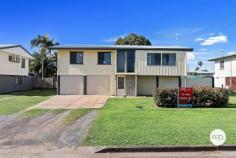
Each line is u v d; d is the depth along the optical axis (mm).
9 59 38812
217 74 49438
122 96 32031
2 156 8453
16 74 41188
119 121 13750
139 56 33438
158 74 33406
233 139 9750
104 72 33875
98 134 10852
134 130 11461
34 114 16984
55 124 13602
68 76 33969
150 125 12586
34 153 8758
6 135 11227
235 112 17109
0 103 23047
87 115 16422
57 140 10336
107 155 8562
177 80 34688
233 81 43312
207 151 8898
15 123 13953
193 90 20359
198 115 15781
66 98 28344
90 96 31266
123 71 33500
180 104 20172
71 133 11453
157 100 20344
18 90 42062
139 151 8930
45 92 38125
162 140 9727
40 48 54969
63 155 8555
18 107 20422
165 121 13688
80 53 33938
